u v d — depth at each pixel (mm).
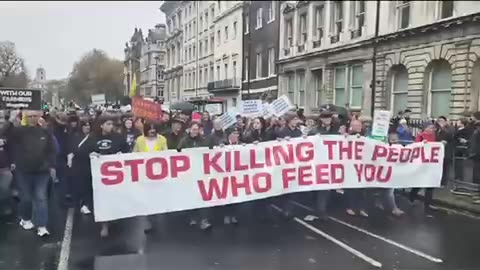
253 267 5707
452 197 9906
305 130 9445
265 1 39094
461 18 18219
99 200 6793
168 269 5621
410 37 21688
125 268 5637
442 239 7039
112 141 7836
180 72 41781
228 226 7742
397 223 8039
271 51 38250
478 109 18062
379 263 5895
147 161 7008
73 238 6953
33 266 5691
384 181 8469
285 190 7762
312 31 31688
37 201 7047
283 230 7500
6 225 7652
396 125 12750
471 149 9898
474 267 5781
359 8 26812
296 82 33969
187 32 44406
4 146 8211
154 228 7551
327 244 6727
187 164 7215
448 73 19891
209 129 10414
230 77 44875
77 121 9359
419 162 8672
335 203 9492
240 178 7492
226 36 45531
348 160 8180
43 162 6996
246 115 12586
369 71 25047
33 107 11508
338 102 28766
